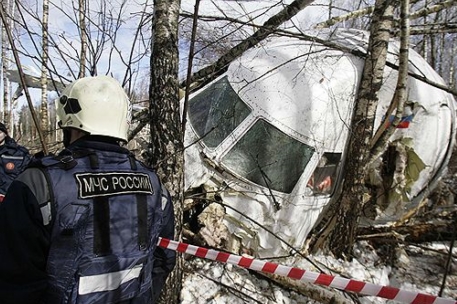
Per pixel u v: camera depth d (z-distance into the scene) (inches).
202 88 196.2
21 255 46.3
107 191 52.7
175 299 113.3
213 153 161.6
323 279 66.6
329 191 181.9
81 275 49.1
